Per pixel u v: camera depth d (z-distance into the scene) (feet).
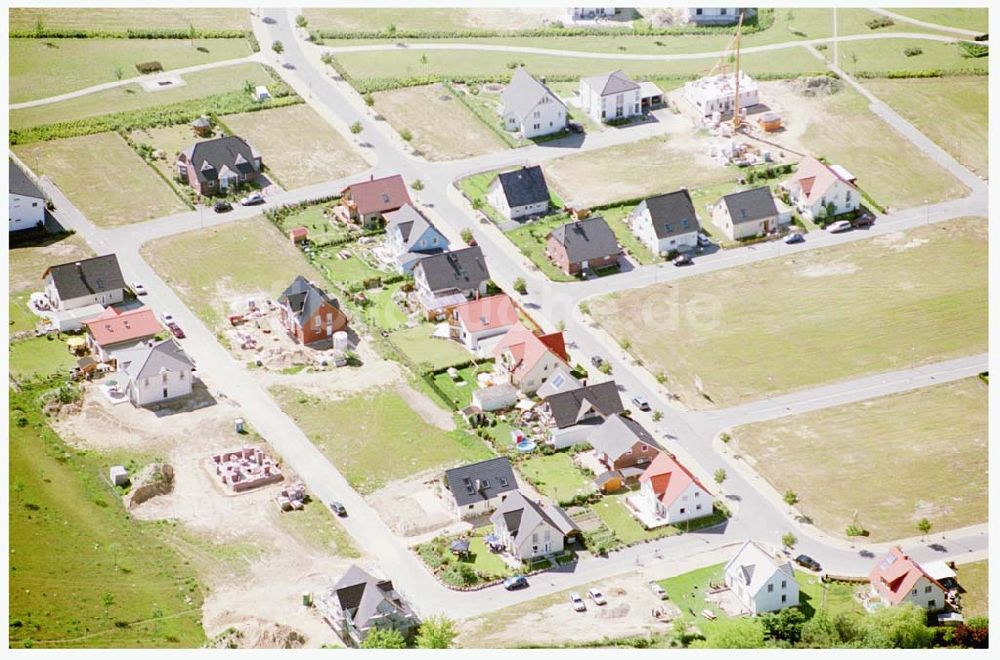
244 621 636.89
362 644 615.57
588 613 643.86
